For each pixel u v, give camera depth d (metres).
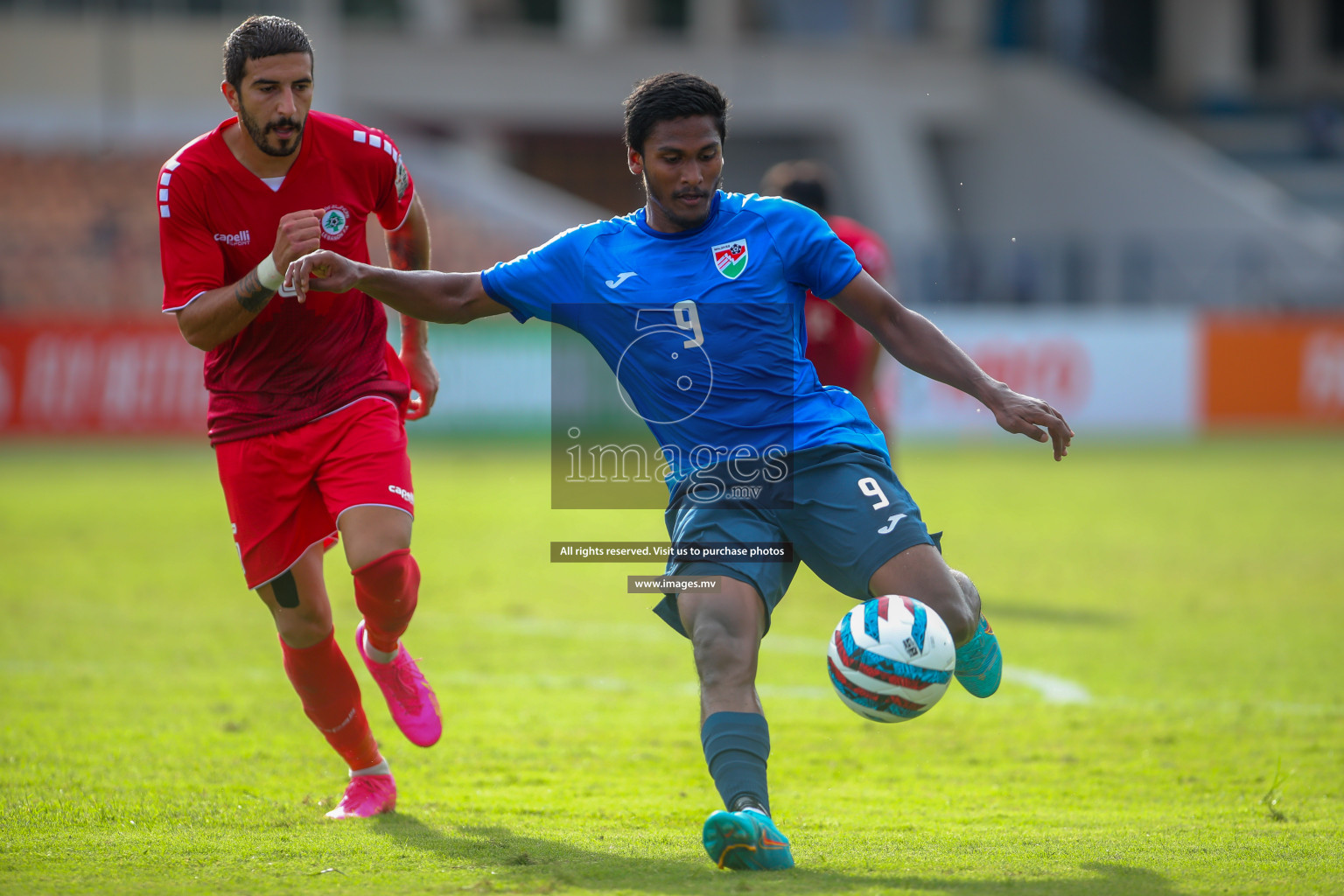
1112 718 22.00
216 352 15.80
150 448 71.06
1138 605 32.44
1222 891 12.44
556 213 109.12
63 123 99.75
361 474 15.45
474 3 114.25
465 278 14.80
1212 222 108.62
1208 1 128.62
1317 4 135.25
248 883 12.97
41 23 98.88
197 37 102.06
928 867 13.34
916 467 67.62
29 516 48.03
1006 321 78.06
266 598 15.86
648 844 14.57
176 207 15.20
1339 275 102.19
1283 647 27.67
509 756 19.62
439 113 108.88
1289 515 49.00
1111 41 132.88
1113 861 13.62
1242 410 81.25
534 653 27.75
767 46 115.00
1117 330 79.25
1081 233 117.94
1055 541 43.06
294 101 14.61
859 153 118.12
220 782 17.80
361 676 25.95
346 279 14.28
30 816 15.82
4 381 69.75
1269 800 16.88
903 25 122.94
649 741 20.61
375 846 14.45
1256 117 127.62
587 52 111.31
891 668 13.07
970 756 19.77
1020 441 78.94
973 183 124.81
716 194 14.52
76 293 83.69
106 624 30.14
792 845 14.54
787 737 21.06
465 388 72.56
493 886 12.70
